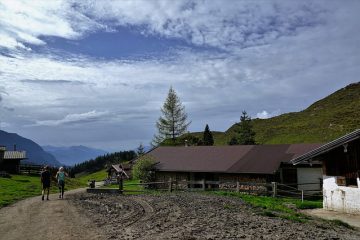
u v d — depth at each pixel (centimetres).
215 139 14600
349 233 1612
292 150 4572
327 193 2561
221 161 4809
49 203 2752
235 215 1961
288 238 1361
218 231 1491
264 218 1862
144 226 1659
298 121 14338
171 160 5297
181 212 2091
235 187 4297
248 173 4225
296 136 12162
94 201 2917
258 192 4031
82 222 1833
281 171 4275
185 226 1622
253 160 4525
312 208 2723
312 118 14025
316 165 4062
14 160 6519
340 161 2488
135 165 5309
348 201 2395
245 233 1446
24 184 4581
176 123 9069
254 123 16400
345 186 2430
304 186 4066
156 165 5209
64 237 1466
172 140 8950
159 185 5094
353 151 2386
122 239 1382
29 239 1458
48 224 1784
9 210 2327
